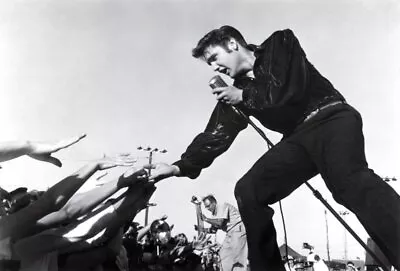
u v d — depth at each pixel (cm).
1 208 235
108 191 241
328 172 241
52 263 255
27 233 216
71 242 242
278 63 244
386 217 227
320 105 249
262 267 250
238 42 274
